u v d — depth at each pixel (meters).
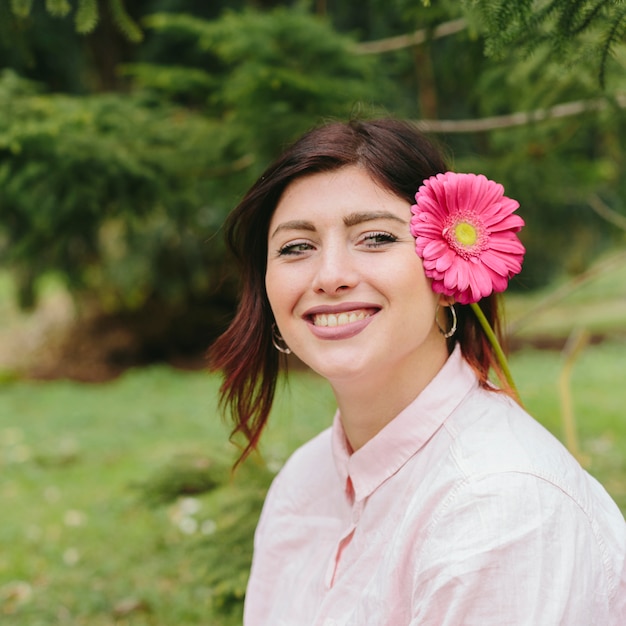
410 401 1.20
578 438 5.22
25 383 8.59
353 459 1.21
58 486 5.19
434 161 1.24
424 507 1.06
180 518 4.32
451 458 1.08
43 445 6.12
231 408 1.47
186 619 3.32
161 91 3.75
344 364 1.14
